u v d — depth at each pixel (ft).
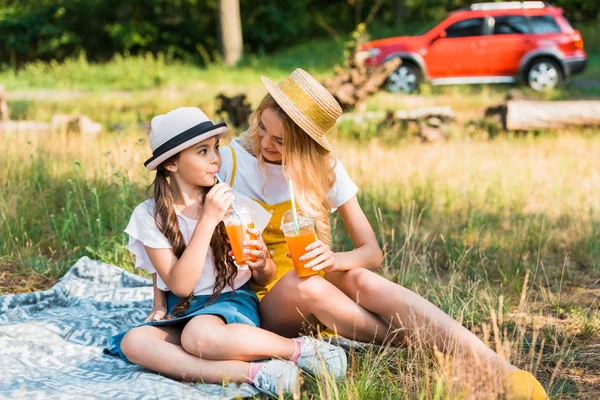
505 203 23.03
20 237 18.75
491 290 15.38
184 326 11.63
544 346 12.97
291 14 89.76
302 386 10.96
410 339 11.31
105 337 12.94
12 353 12.12
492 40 52.44
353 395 10.21
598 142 33.01
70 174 23.16
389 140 34.04
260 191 12.19
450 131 35.63
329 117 11.49
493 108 37.32
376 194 23.17
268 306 11.71
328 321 11.37
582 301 15.65
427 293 14.90
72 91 58.39
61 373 11.53
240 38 74.90
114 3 84.33
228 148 12.45
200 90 56.39
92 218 19.75
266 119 11.49
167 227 11.34
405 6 97.50
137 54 85.05
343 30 94.73
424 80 52.54
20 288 16.12
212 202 11.12
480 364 9.98
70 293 15.49
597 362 12.32
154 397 10.34
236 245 11.30
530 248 19.30
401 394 10.61
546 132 35.29
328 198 12.42
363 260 12.02
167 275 11.36
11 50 82.28
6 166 23.24
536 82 52.90
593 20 89.76
